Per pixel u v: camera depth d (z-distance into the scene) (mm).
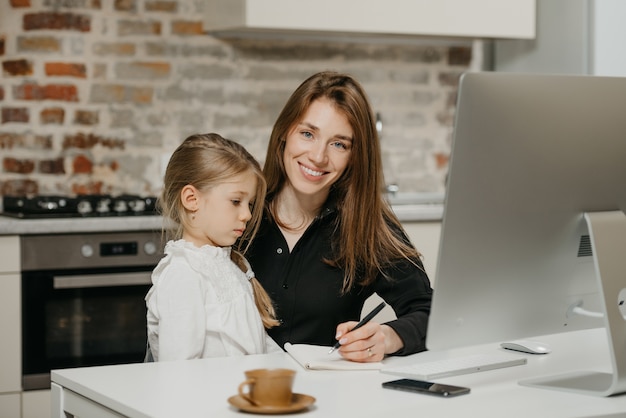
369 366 1816
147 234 3566
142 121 4090
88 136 4023
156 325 2025
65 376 1748
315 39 4297
